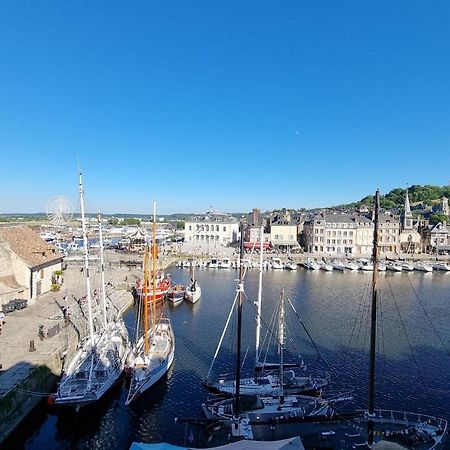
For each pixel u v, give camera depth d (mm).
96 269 98062
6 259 56250
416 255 153125
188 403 36156
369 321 63406
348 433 28844
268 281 101812
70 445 30281
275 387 35594
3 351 38000
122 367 38719
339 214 164375
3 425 28797
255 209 106562
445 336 56156
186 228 173500
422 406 35844
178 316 65438
